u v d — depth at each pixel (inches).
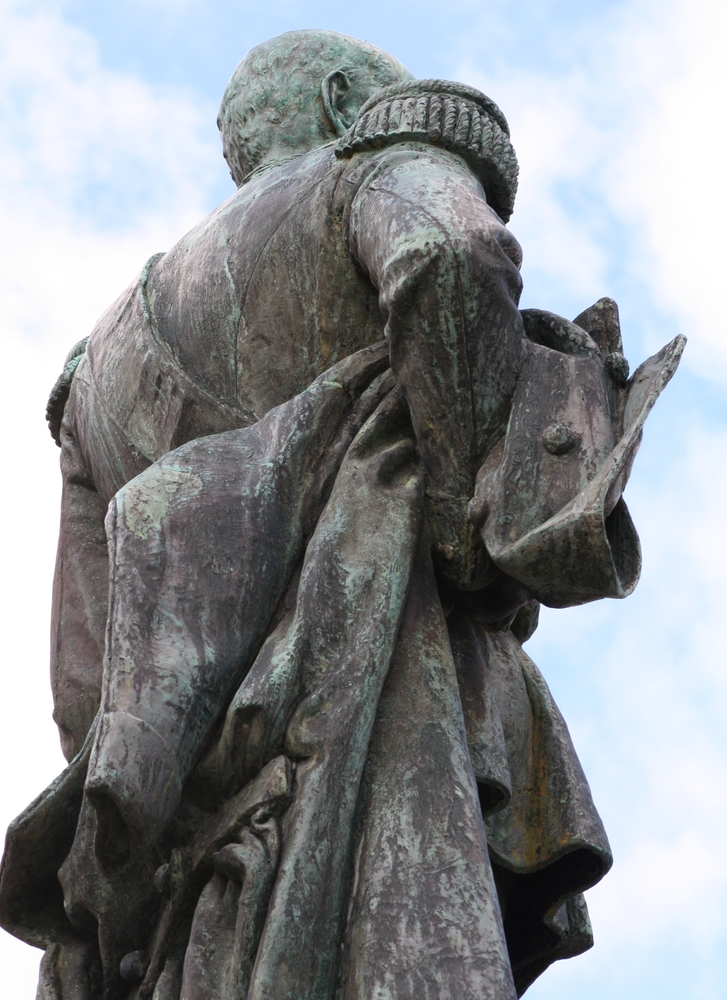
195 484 258.2
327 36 326.3
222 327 286.0
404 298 254.4
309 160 296.2
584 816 262.7
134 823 228.5
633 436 246.7
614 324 272.8
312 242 280.4
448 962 220.1
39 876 259.6
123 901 250.8
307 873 224.8
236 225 292.0
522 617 290.0
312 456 263.7
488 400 257.1
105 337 308.7
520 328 260.2
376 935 222.1
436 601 255.1
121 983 250.7
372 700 238.7
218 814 238.8
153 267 310.0
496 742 255.4
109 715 233.5
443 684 245.9
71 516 305.4
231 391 284.0
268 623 251.0
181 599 246.5
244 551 252.2
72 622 295.1
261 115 319.0
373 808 234.2
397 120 281.3
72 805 256.8
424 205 260.7
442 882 226.7
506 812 264.4
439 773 236.7
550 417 253.8
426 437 260.5
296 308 281.0
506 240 257.6
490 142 282.7
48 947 261.0
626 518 252.1
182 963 237.6
